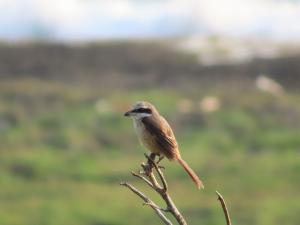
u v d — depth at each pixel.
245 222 79.12
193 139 114.44
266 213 82.06
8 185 96.25
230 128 119.25
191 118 122.62
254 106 128.12
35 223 82.12
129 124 120.06
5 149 108.69
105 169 102.06
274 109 127.19
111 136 115.25
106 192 94.00
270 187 92.75
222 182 94.38
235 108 127.62
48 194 93.06
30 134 115.94
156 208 11.56
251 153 108.94
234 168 100.06
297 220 79.12
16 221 82.19
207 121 121.44
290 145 111.25
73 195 92.12
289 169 99.44
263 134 116.31
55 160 105.25
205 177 96.50
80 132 117.00
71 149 110.56
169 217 77.75
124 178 98.94
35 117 123.31
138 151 110.62
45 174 100.75
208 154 107.81
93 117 122.81
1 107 126.19
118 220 83.19
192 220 79.31
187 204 84.31
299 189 90.69
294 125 121.38
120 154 109.25
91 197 91.25
